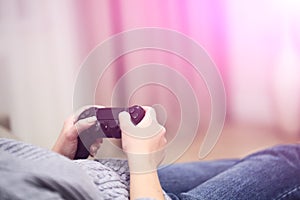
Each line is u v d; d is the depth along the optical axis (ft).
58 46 6.40
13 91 6.35
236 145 6.84
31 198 1.48
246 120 7.45
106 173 2.22
